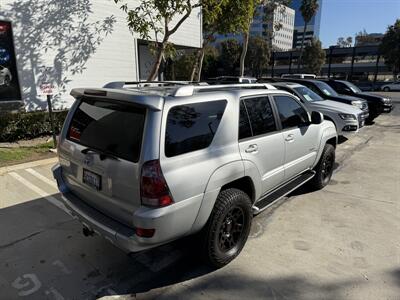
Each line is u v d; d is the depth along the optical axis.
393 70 45.03
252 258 3.26
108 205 2.70
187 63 21.00
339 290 2.79
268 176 3.58
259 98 3.54
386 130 11.15
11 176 5.47
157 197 2.36
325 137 4.90
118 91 2.67
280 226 3.95
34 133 7.97
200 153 2.67
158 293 2.78
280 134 3.73
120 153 2.53
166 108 2.46
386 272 3.04
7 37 7.88
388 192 5.11
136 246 2.44
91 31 9.70
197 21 13.74
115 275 3.01
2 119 7.32
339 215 4.25
